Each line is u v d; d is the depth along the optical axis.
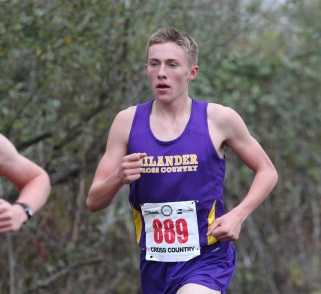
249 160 11.12
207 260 10.87
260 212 25.78
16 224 7.96
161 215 10.85
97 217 20.03
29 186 8.56
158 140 10.78
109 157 11.02
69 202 19.66
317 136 27.17
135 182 10.87
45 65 16.95
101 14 16.58
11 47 16.14
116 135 11.03
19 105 17.52
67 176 19.06
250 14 21.28
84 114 18.23
